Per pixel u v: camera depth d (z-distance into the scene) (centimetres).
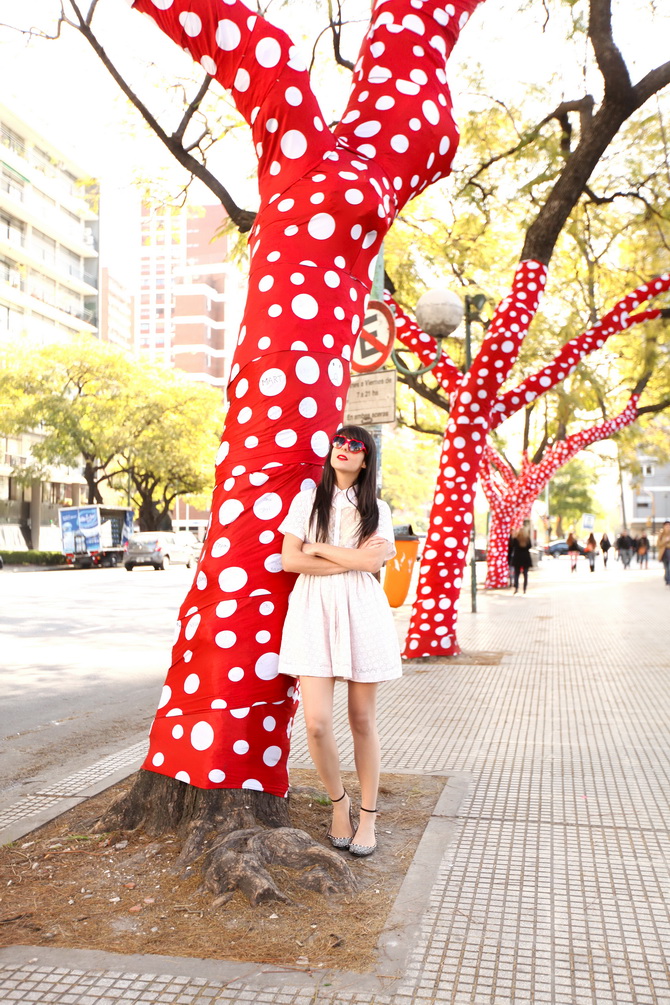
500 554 2452
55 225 5669
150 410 4272
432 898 318
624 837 385
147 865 344
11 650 1122
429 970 266
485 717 651
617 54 872
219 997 250
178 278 11769
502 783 471
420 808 426
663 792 455
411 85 426
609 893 324
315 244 389
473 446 982
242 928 292
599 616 1507
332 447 353
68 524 4200
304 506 353
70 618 1523
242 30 383
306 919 299
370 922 298
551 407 2519
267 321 389
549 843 377
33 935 289
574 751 544
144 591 2231
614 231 1405
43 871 341
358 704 356
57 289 5888
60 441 4081
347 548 343
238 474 385
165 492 4850
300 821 393
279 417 383
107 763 532
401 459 7794
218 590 377
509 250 1566
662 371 2058
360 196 390
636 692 757
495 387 970
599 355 2036
